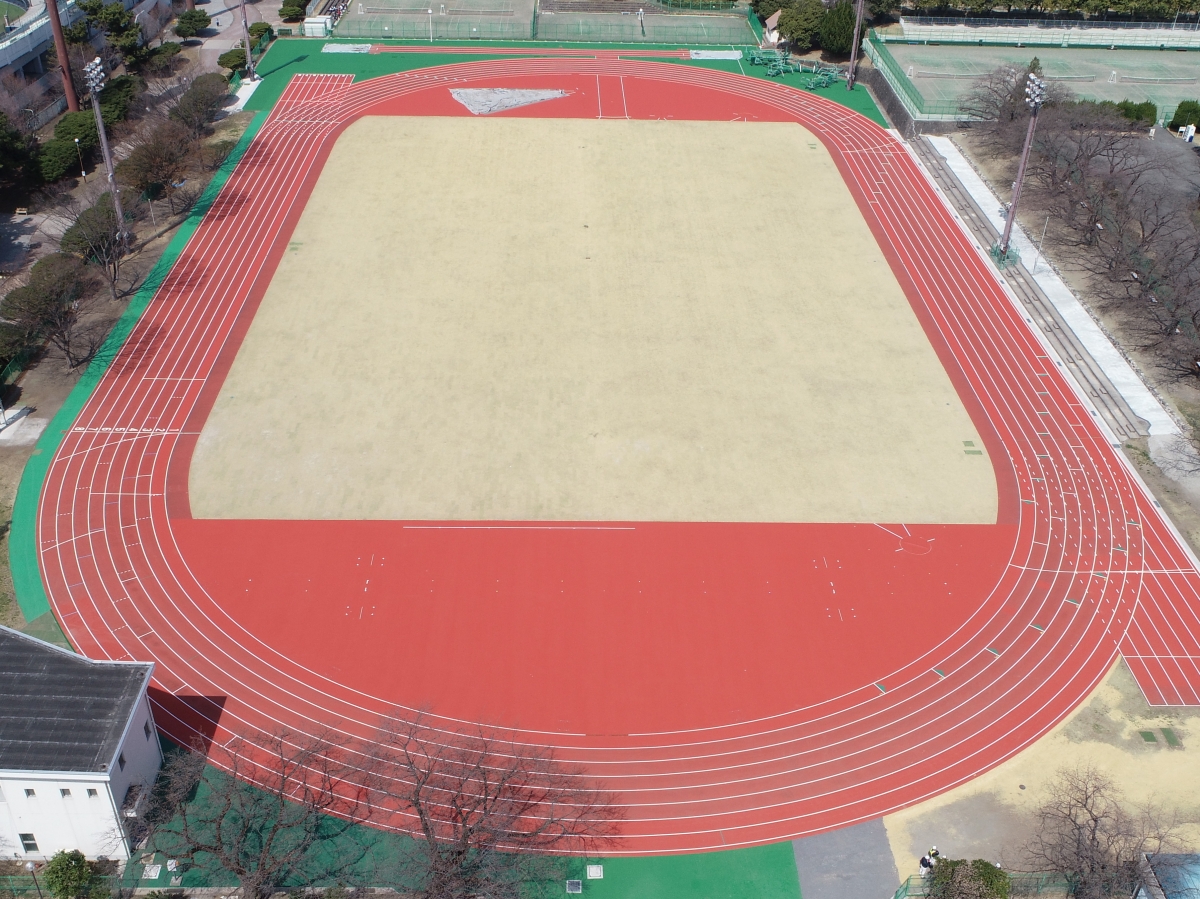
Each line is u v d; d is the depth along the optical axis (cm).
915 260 8219
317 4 12925
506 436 6450
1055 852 4381
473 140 9694
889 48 11719
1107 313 7619
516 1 13138
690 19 12725
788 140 9944
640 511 5988
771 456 6381
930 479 6275
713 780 4709
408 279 7775
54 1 9119
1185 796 4700
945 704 5056
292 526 5831
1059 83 10238
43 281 6912
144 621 5303
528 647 5241
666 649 5256
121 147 9131
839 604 5512
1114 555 5850
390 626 5316
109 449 6284
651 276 7912
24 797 4125
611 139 9800
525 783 4647
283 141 9594
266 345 7106
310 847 4366
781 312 7600
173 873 4278
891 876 4391
